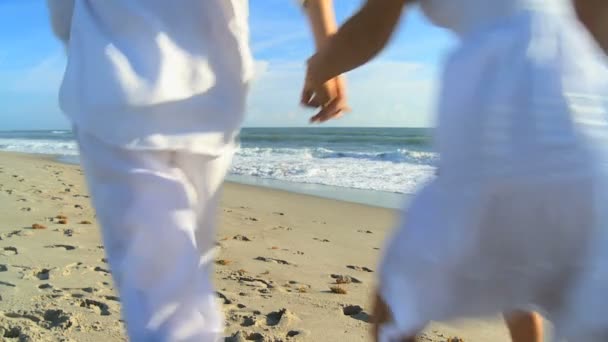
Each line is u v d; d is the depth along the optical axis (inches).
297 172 643.5
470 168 47.3
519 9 48.6
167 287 63.6
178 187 64.2
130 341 64.6
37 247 199.3
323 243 241.4
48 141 1903.3
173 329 63.6
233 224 285.0
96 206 66.2
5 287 150.3
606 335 44.8
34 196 348.5
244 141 1533.0
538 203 45.8
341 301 151.3
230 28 66.7
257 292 157.9
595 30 49.0
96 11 64.7
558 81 46.6
